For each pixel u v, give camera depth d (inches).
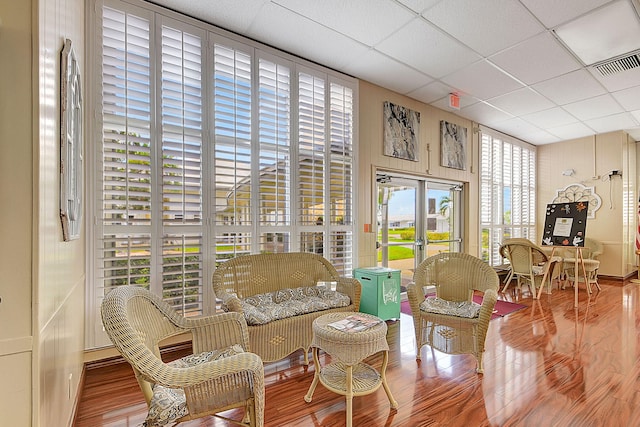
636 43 123.6
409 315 155.6
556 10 105.2
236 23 113.8
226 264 107.7
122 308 53.2
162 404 53.0
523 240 192.2
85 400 81.2
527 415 76.0
